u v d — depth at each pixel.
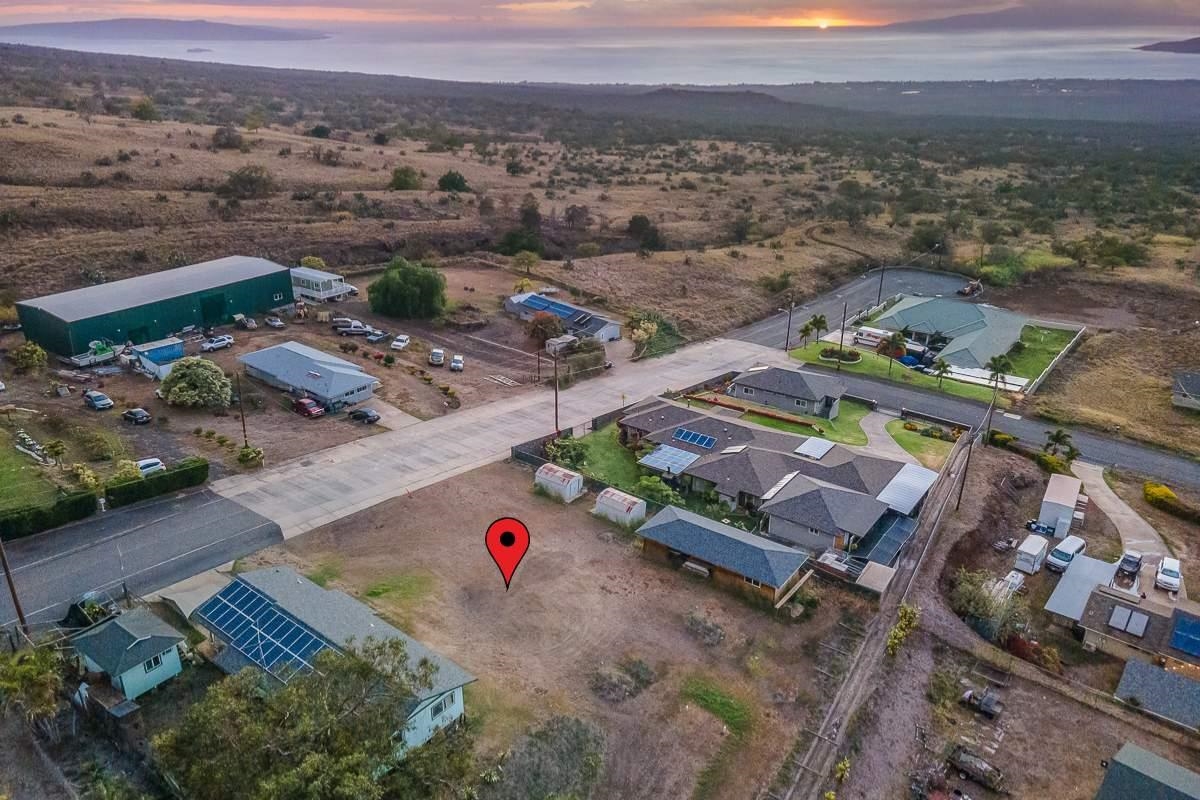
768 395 76.75
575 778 34.47
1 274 94.94
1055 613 47.94
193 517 52.72
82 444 59.84
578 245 136.25
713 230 149.75
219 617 39.94
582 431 69.50
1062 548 54.75
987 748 38.47
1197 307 112.19
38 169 127.19
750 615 45.59
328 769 25.67
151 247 108.00
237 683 30.64
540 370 83.12
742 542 48.34
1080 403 80.81
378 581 46.84
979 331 94.38
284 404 71.06
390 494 56.81
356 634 38.03
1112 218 166.25
